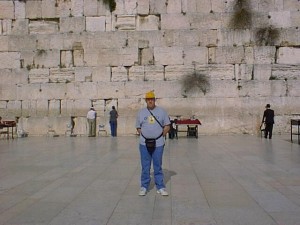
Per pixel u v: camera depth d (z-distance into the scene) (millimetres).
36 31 24656
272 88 23328
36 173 10477
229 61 23625
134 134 23562
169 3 24047
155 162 8031
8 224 6059
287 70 23453
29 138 22672
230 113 23328
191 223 6051
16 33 24703
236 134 23234
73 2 24516
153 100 8125
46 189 8477
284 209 6766
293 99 23250
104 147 16984
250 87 23391
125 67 24016
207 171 10641
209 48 23766
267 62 23531
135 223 6078
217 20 23859
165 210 6785
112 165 11789
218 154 14250
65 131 23891
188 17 23922
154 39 23969
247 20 23719
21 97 24391
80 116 24000
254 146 16969
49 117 24016
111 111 23016
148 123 8031
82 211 6742
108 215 6504
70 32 24391
